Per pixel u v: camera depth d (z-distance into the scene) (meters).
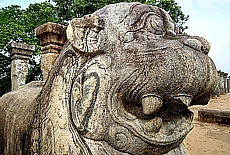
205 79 0.89
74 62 1.00
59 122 0.98
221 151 2.85
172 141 0.92
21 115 1.32
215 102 8.27
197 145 3.08
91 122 0.90
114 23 0.95
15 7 9.97
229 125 4.41
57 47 2.29
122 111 0.90
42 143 1.04
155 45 0.88
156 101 0.85
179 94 0.86
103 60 0.92
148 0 8.02
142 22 0.94
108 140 0.91
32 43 8.62
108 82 0.89
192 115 1.02
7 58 9.14
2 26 8.88
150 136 0.88
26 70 4.39
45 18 8.79
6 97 1.63
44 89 1.14
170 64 0.83
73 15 8.41
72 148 0.92
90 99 0.91
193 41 0.92
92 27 0.95
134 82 0.86
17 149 1.25
